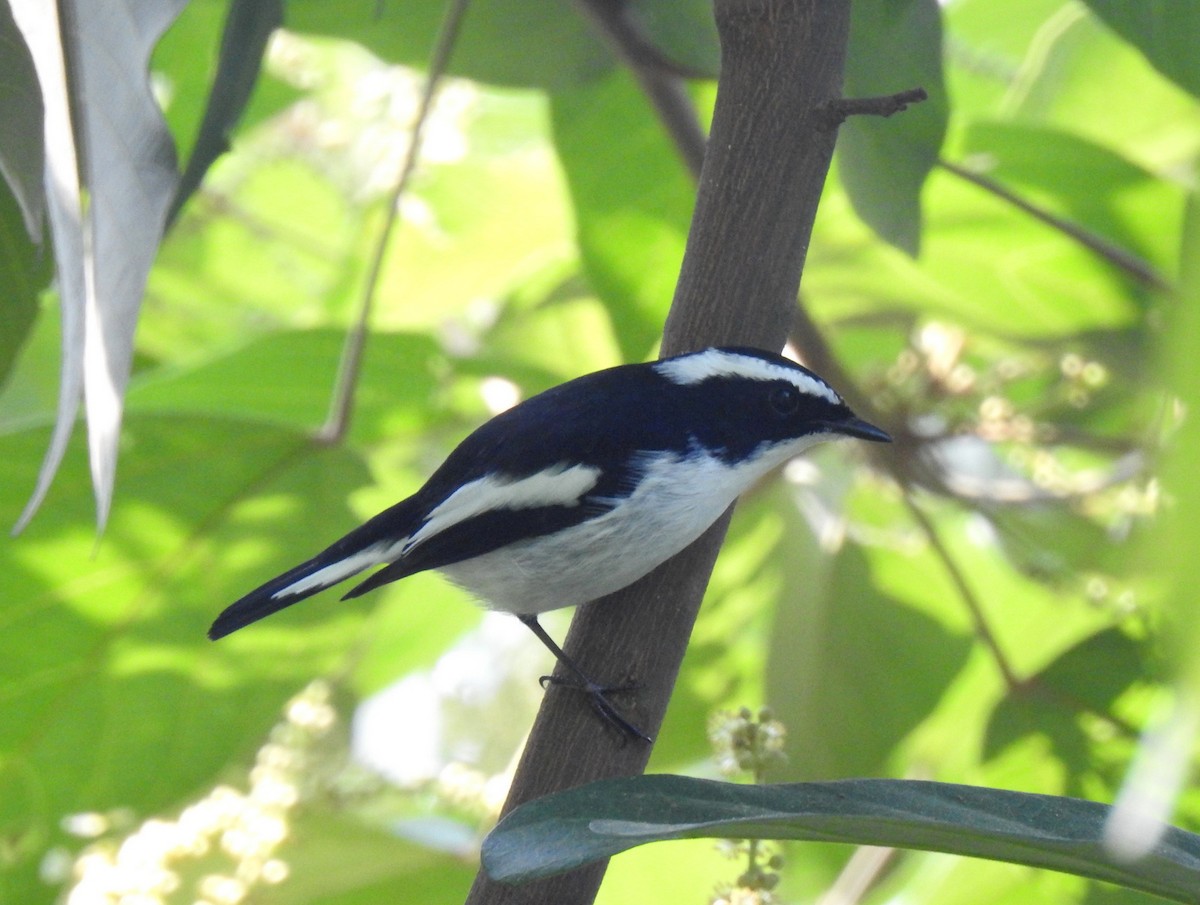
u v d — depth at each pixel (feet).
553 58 31.30
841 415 23.29
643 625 19.56
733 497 22.44
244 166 42.37
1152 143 35.91
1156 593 5.67
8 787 28.37
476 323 41.91
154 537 27.50
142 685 28.63
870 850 29.32
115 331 15.44
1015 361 33.06
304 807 27.50
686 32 26.55
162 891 23.15
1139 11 21.08
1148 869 12.61
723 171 19.01
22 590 27.45
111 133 15.79
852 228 32.48
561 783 18.10
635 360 30.45
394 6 31.55
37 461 26.23
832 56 18.63
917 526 33.14
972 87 39.45
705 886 29.43
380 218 39.19
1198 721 5.26
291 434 27.07
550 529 21.63
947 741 33.68
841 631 32.40
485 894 16.83
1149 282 27.53
